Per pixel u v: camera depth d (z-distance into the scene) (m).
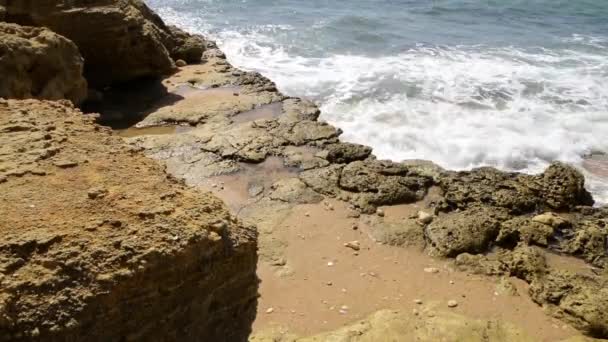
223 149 9.50
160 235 3.34
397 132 11.62
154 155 9.31
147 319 3.29
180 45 14.77
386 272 6.76
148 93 12.39
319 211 7.95
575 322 6.00
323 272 6.68
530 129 12.00
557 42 19.05
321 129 10.36
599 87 14.58
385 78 14.55
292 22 20.31
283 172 8.95
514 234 7.45
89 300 3.02
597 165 10.82
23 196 3.51
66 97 10.60
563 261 7.07
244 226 3.86
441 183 8.66
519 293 6.52
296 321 5.86
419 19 21.61
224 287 3.69
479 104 13.19
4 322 2.80
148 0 23.64
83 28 11.80
